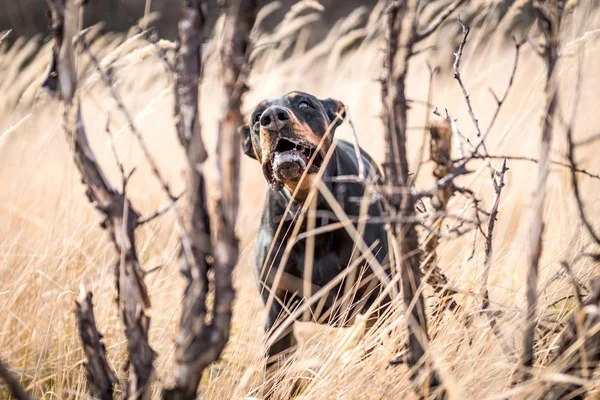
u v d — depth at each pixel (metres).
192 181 3.99
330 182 7.25
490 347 5.55
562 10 4.28
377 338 5.88
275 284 6.01
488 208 8.94
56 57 4.38
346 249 7.13
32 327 7.13
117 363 6.80
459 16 5.32
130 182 12.13
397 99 4.28
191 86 4.01
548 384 4.42
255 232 9.77
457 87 11.71
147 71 12.45
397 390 5.39
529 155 8.80
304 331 7.47
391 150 4.38
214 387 6.20
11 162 11.04
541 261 6.93
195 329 3.96
